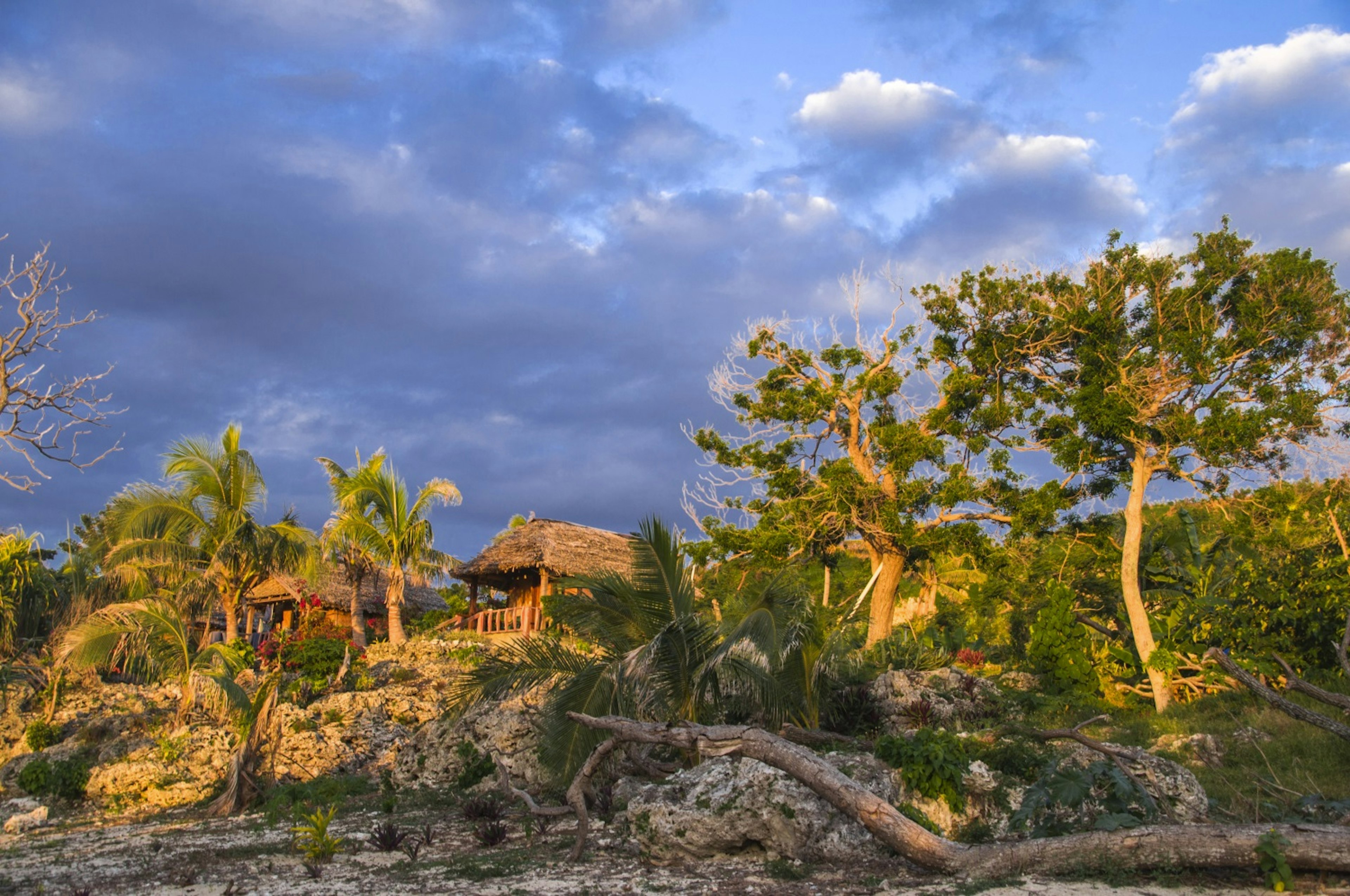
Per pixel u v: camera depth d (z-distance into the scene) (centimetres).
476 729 1967
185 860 1283
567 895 929
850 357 3195
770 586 1485
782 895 888
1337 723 1255
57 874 1229
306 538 3259
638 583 1553
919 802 1139
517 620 3316
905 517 2944
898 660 2175
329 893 1005
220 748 2361
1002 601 3288
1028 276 2675
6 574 3347
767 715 1580
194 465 3288
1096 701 2072
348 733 2347
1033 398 2728
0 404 1781
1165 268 2248
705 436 3256
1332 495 2209
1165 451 2247
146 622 2648
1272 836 849
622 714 1456
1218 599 2047
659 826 1080
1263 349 2228
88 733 2797
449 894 965
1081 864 896
